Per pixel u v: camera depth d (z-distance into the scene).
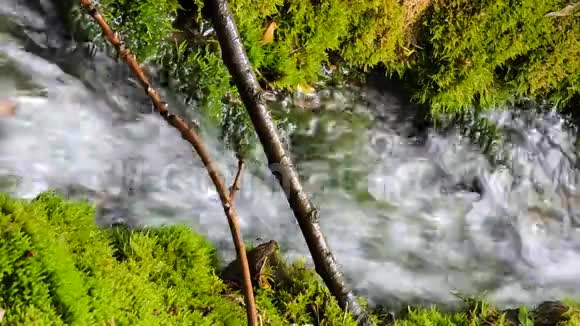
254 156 4.09
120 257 2.45
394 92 4.78
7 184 3.25
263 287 2.74
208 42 3.87
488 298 3.78
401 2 4.13
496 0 4.24
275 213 3.90
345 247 3.92
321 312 2.70
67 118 3.74
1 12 3.79
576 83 4.88
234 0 3.55
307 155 4.40
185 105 3.93
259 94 2.49
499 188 4.90
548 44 4.58
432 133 4.84
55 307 1.87
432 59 4.44
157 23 3.64
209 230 3.47
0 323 1.73
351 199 4.35
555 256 4.61
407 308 3.30
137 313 2.17
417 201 4.56
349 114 4.62
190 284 2.52
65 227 2.29
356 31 4.14
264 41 3.82
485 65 4.50
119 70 3.84
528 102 5.11
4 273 1.82
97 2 3.57
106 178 3.58
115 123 3.87
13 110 3.62
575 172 5.25
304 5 3.86
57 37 3.79
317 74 4.43
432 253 4.16
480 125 4.93
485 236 4.55
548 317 3.17
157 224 3.39
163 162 3.83
